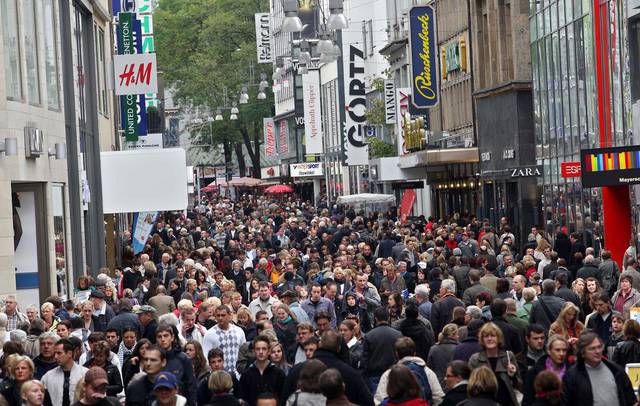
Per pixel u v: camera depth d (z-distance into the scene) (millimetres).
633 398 26812
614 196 66500
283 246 86062
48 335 31922
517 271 52750
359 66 163750
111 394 31453
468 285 56438
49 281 60250
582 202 87188
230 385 27141
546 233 97750
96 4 85375
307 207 166000
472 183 118625
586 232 86188
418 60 122000
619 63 77250
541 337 32125
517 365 30766
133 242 83875
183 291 54469
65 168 65750
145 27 140750
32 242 60062
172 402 26328
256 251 80875
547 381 24953
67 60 70938
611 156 59750
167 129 197500
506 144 109375
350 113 164125
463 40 126688
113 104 105500
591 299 39156
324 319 36031
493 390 24859
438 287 53000
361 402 28016
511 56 112312
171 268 63719
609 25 79250
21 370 29156
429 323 38531
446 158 113312
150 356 28766
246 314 39781
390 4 160875
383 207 152250
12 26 57312
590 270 53000
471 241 76188
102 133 93438
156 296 47094
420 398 24594
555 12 94000
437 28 137250
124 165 80125
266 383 30938
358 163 164500
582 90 87562
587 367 26766
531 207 104188
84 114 78750
